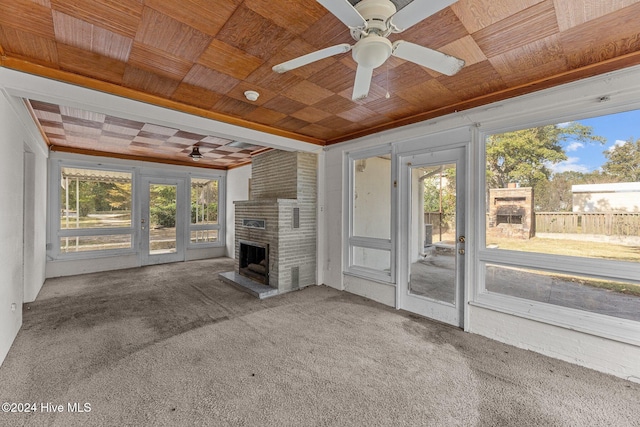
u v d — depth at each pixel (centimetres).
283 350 244
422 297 324
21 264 277
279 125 364
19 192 268
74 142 462
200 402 178
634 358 200
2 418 161
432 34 173
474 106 274
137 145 485
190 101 282
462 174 292
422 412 171
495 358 232
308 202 440
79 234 517
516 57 200
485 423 162
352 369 216
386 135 356
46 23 163
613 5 147
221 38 179
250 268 461
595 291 223
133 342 254
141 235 591
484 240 277
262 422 162
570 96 222
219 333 275
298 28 169
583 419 165
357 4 135
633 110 202
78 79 226
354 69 217
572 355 224
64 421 160
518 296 260
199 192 687
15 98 244
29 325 286
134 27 168
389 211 373
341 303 364
